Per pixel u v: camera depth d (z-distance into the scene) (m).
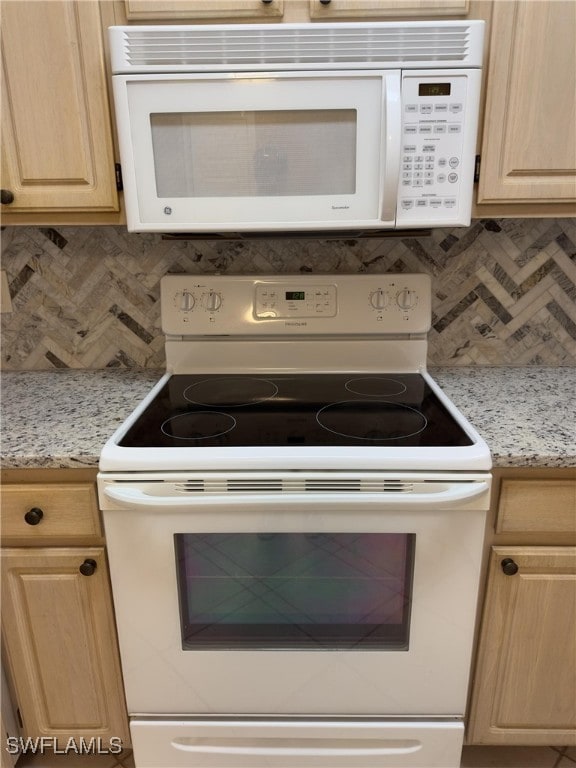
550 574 1.08
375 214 1.10
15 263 1.48
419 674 1.08
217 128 1.07
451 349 1.52
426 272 1.47
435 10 1.04
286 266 1.48
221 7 1.04
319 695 1.11
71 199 1.16
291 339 1.44
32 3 1.04
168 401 1.27
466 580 1.02
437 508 0.95
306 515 0.98
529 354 1.52
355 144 1.07
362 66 1.02
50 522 1.06
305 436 1.05
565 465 0.99
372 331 1.41
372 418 1.15
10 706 1.21
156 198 1.10
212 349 1.45
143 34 1.01
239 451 0.97
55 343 1.54
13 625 1.13
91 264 1.48
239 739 1.15
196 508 0.95
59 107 1.10
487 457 0.96
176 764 1.16
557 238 1.43
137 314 1.51
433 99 1.04
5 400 1.29
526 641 1.12
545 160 1.11
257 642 1.09
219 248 1.47
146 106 1.04
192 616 1.08
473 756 1.36
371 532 0.99
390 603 1.06
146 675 1.10
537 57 1.05
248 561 1.04
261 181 1.10
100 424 1.14
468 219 1.11
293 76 1.02
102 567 1.08
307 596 1.07
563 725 1.19
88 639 1.14
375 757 1.14
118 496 0.94
